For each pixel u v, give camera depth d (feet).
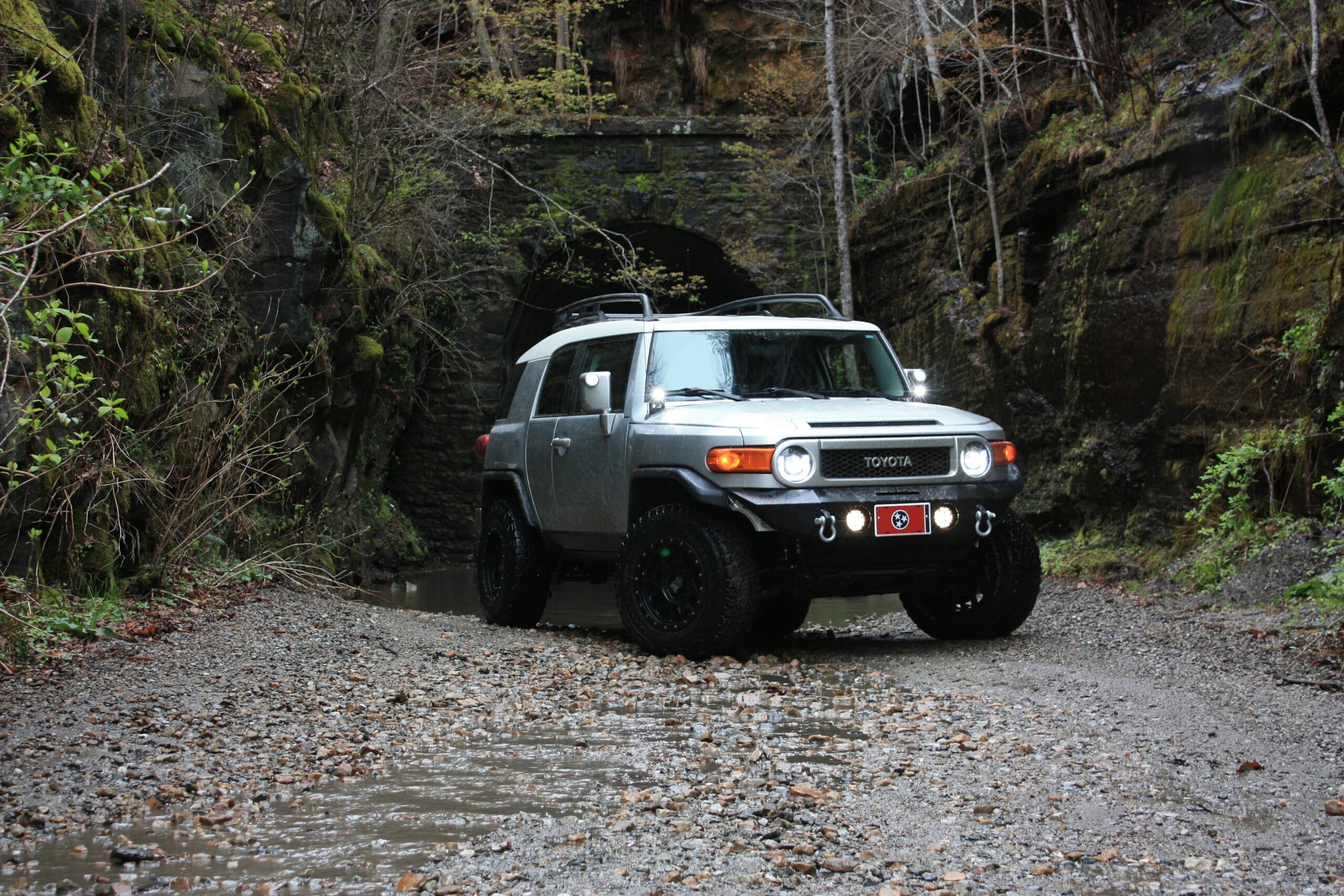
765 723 15.25
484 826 10.79
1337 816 10.90
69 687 16.71
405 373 58.18
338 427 42.91
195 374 29.76
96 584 23.82
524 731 14.90
